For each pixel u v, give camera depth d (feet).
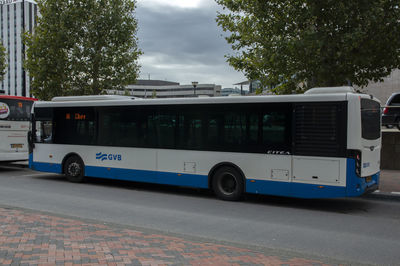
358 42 36.73
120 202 30.78
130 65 68.33
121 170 37.93
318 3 36.91
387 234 21.97
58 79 67.56
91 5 63.52
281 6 40.73
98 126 39.78
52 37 65.26
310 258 17.25
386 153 48.75
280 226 23.58
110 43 67.00
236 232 21.94
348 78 40.19
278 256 16.31
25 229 18.44
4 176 47.37
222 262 14.74
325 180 27.76
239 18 48.29
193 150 33.50
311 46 37.37
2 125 50.49
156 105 35.78
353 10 36.81
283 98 29.50
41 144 44.11
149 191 36.96
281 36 41.01
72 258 14.16
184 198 33.24
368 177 28.60
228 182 32.32
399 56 40.70
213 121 32.58
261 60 45.24
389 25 37.29
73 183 41.42
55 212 26.55
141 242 16.90
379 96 114.83
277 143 29.68
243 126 31.17
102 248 15.62
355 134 26.94
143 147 36.47
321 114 28.02
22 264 13.33
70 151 41.78
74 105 41.52
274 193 29.76
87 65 64.39
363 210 29.19
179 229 22.47
